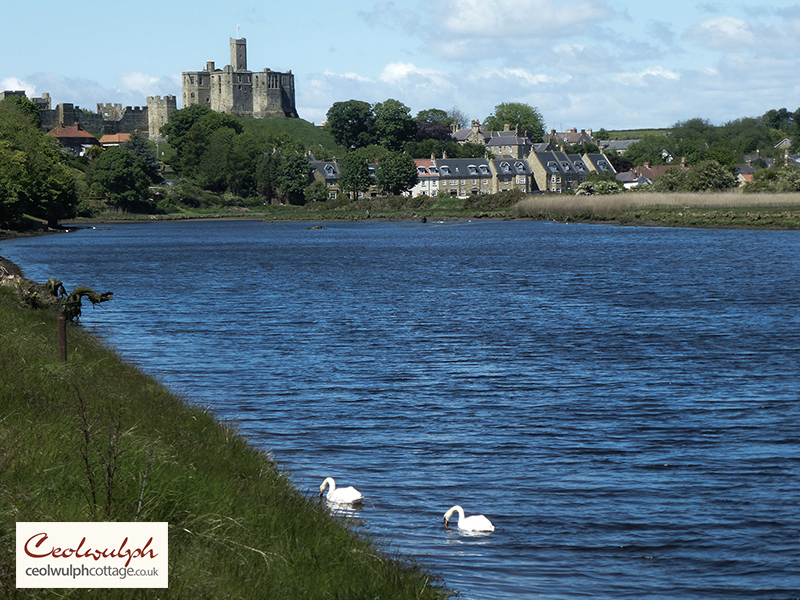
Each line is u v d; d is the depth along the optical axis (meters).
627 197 186.88
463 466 24.14
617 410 30.45
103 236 165.88
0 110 195.75
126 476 15.58
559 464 24.38
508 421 29.05
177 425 22.17
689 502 21.23
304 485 22.20
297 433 27.45
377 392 33.44
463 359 40.09
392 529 19.34
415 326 50.50
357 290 70.50
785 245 112.31
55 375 23.95
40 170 183.00
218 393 33.03
